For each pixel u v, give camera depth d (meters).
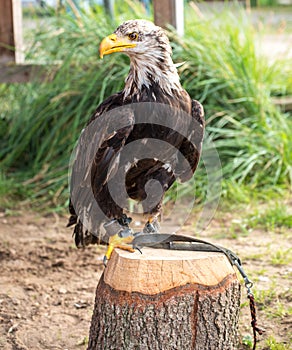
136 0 9.95
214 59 8.92
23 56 9.63
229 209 7.85
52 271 6.32
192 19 9.98
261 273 5.93
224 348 3.96
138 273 3.87
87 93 8.55
